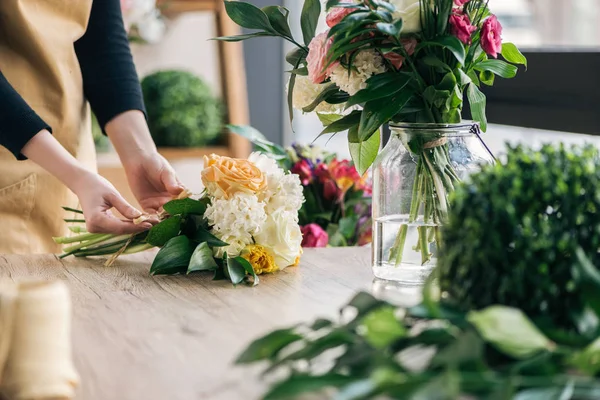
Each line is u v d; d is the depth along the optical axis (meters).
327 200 1.84
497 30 1.14
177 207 1.32
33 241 1.81
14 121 1.51
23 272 1.34
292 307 1.12
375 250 1.24
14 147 1.52
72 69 1.80
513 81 2.16
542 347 0.70
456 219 0.88
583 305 0.82
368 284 1.25
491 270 0.84
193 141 3.12
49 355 0.80
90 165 1.89
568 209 0.85
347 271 1.34
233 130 1.75
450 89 1.14
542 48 2.08
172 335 1.00
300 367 0.85
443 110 1.18
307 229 1.70
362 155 1.33
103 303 1.15
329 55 1.14
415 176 1.18
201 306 1.13
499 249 0.83
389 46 1.15
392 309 0.73
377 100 1.14
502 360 0.78
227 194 1.33
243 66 3.51
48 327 0.80
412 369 0.82
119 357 0.92
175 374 0.86
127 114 1.75
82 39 1.83
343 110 1.28
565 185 0.85
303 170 1.82
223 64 3.15
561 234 0.83
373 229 1.25
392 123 1.19
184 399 0.79
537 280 0.82
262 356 0.77
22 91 1.76
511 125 2.18
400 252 1.21
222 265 1.30
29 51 1.75
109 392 0.81
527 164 0.89
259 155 1.42
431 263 1.19
